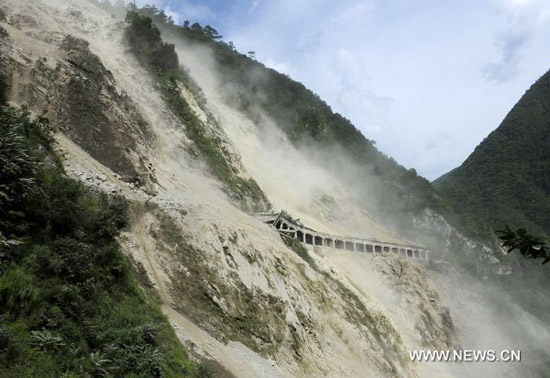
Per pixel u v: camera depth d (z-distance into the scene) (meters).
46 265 15.09
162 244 26.47
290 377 25.69
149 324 16.50
